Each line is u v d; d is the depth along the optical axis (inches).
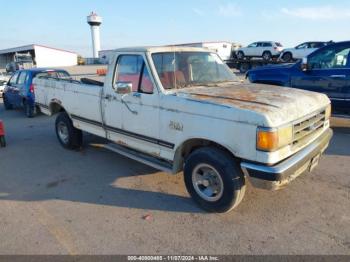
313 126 149.5
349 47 277.9
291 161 130.7
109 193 175.2
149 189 178.9
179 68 177.2
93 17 2174.0
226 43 1305.4
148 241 130.0
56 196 173.5
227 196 140.3
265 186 127.1
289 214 146.9
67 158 237.8
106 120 200.4
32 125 375.9
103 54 1930.4
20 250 126.0
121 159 231.1
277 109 129.5
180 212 152.3
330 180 182.1
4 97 510.6
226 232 134.3
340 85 282.0
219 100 141.3
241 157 130.2
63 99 243.4
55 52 2242.9
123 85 163.6
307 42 997.8
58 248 126.7
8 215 154.2
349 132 290.7
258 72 343.3
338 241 125.9
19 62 1353.3
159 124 161.6
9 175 207.8
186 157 162.2
